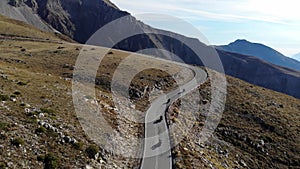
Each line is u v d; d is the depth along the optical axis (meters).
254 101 96.00
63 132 37.19
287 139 73.62
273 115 85.81
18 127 34.22
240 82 120.12
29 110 39.31
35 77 60.25
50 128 36.53
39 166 29.91
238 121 79.12
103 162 35.59
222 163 55.62
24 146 31.55
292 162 64.69
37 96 46.72
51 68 89.94
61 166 31.19
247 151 66.50
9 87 46.97
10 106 38.88
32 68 86.94
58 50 118.00
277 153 67.31
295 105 103.44
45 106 43.28
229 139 69.56
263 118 82.50
